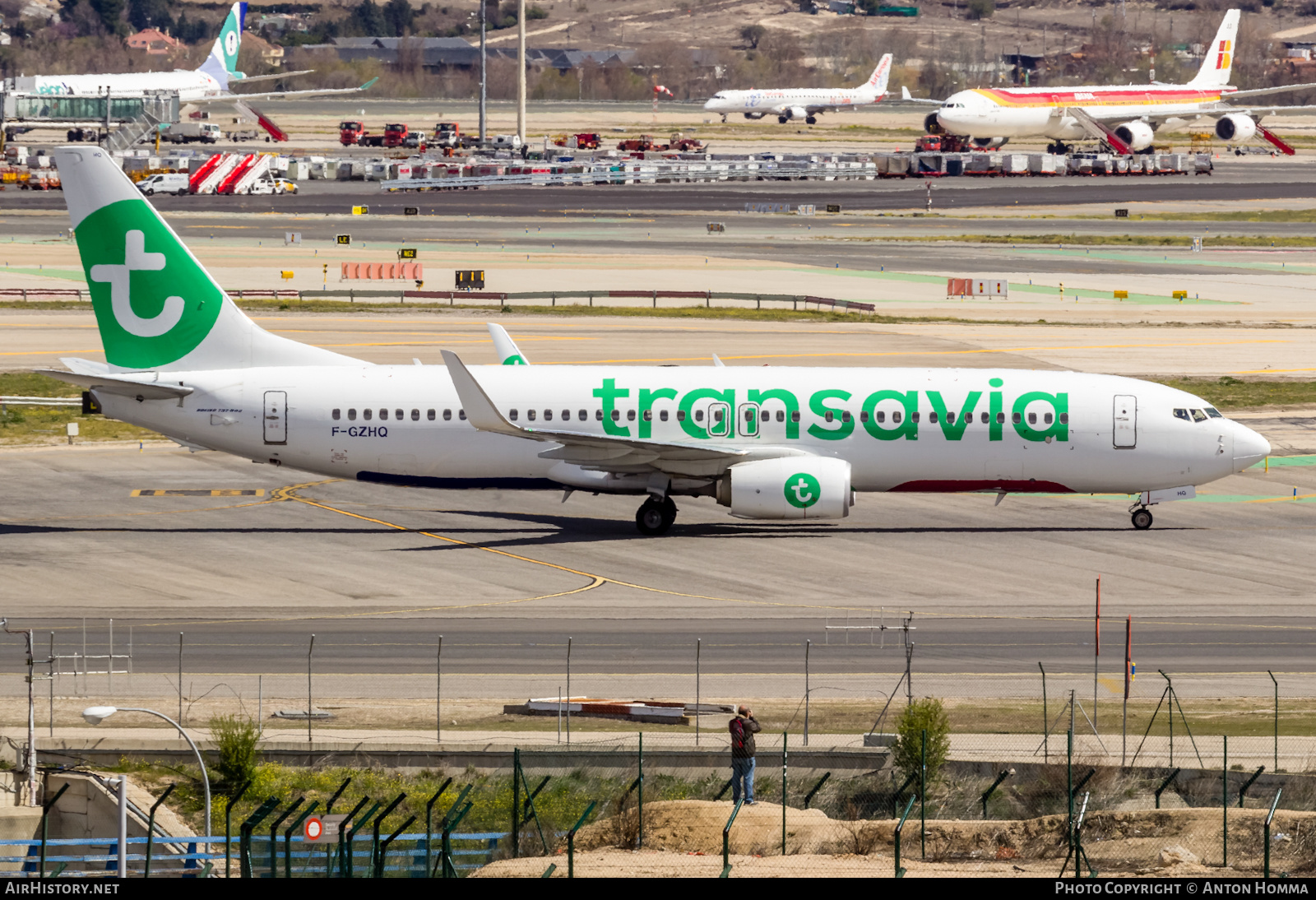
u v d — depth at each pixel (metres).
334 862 134.75
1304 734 163.25
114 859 132.62
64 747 155.50
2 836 143.12
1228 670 191.38
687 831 135.00
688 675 187.12
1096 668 181.12
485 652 195.62
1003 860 130.38
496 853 134.50
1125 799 144.25
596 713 170.12
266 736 159.88
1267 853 120.06
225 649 195.12
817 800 147.88
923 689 181.88
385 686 180.75
